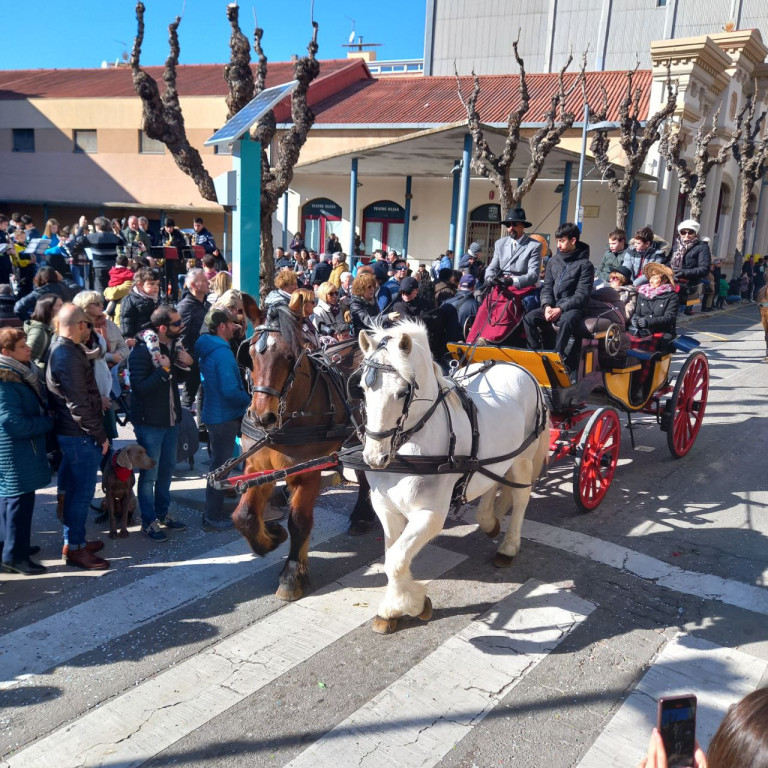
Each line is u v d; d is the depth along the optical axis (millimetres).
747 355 15141
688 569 5203
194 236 16688
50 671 3826
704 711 3631
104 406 5668
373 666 3941
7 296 8383
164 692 3674
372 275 7215
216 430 5699
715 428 9312
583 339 6121
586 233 24141
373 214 26656
